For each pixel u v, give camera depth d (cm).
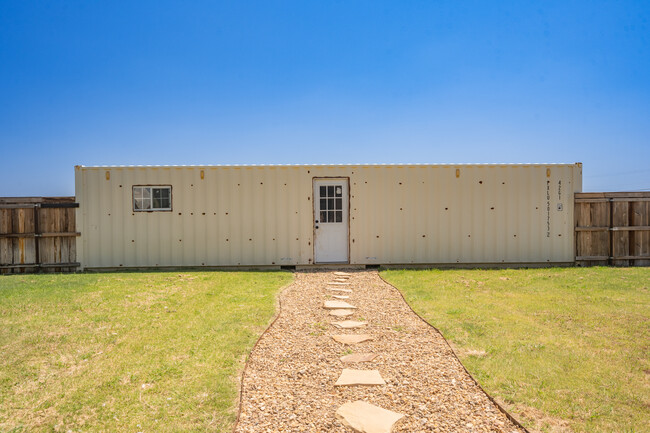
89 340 486
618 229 1112
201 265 1075
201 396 350
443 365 410
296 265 1083
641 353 430
